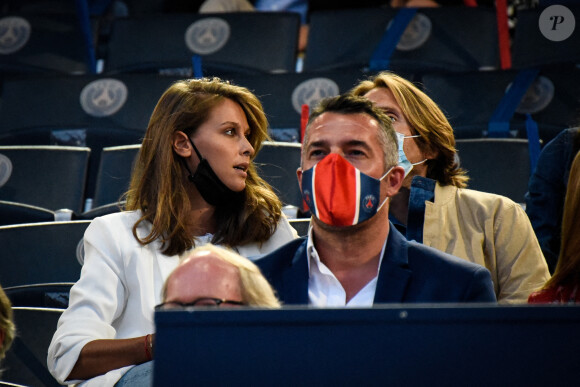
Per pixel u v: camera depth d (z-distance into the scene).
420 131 8.54
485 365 3.96
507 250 8.18
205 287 5.26
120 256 7.72
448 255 6.24
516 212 8.34
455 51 13.22
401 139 8.36
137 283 7.64
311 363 3.97
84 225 9.45
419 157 8.60
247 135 8.62
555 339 3.96
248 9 15.88
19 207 10.48
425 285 6.06
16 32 14.34
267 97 12.39
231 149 8.23
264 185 8.87
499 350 3.97
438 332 3.99
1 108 12.99
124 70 13.97
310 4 15.70
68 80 13.04
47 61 14.14
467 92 12.17
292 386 3.96
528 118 11.55
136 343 7.02
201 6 15.74
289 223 8.98
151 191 8.15
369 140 6.24
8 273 9.39
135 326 7.54
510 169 10.91
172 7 15.85
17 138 12.79
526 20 13.22
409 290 6.07
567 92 11.96
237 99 8.55
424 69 13.16
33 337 8.60
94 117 12.67
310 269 6.30
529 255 8.18
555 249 9.18
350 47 13.51
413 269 6.14
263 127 8.67
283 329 4.00
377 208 6.14
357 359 3.98
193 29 14.02
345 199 6.00
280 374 3.97
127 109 12.66
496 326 3.99
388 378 3.96
